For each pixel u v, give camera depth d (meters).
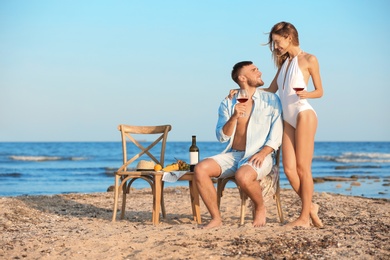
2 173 26.59
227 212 8.32
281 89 6.22
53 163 37.72
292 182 6.16
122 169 7.36
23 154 48.91
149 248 5.20
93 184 21.33
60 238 5.85
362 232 5.71
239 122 6.54
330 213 7.84
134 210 8.84
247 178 6.06
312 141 6.07
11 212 7.79
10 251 5.29
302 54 6.20
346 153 51.59
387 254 4.83
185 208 8.86
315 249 4.97
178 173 6.90
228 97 6.70
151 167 7.32
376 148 66.31
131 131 7.52
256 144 6.35
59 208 8.87
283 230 5.77
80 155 47.28
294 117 6.09
